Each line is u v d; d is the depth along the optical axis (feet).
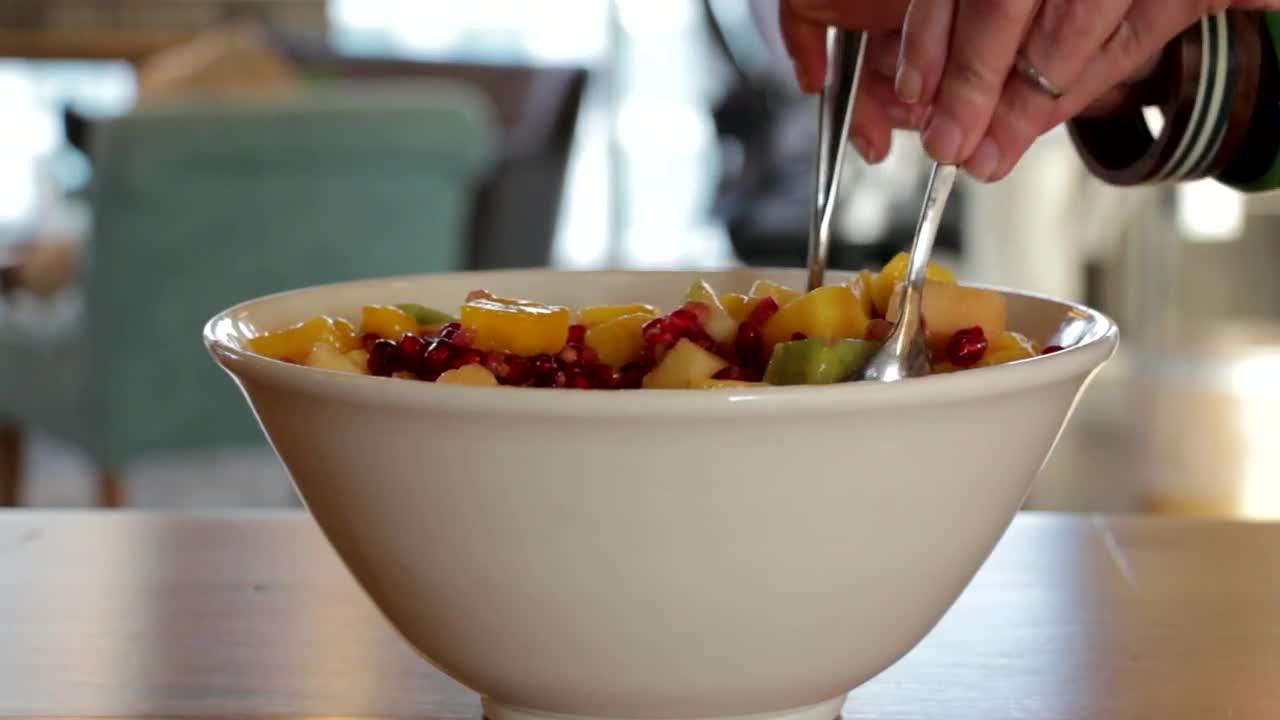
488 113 12.98
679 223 18.34
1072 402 2.24
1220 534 3.06
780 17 2.98
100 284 7.82
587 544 2.08
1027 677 2.50
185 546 3.03
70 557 2.97
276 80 12.39
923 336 2.35
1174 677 2.49
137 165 7.58
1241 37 2.85
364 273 8.35
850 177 10.51
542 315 2.44
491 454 2.05
